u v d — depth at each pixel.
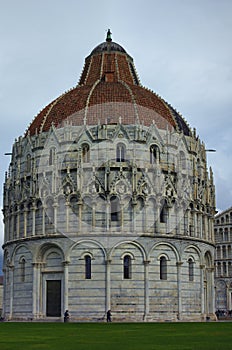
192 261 115.31
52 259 111.69
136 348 44.53
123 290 106.50
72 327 79.56
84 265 107.75
